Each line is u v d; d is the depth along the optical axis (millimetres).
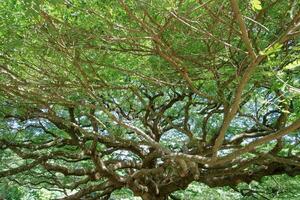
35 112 9273
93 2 5551
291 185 13602
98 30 5938
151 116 11188
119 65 7105
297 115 6922
